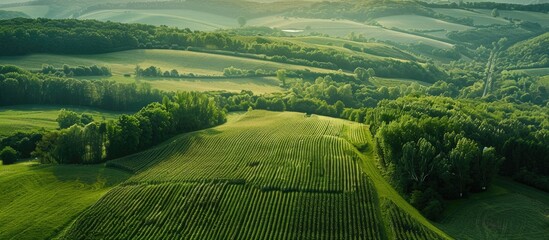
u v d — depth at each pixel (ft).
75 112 488.85
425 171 300.81
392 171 315.17
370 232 245.04
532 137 396.57
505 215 283.18
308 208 266.98
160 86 605.31
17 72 562.25
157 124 399.65
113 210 272.10
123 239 245.45
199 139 386.73
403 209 268.62
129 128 371.35
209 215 263.70
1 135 407.64
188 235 246.68
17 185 307.78
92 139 361.30
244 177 302.86
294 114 499.10
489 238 255.09
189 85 626.64
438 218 275.39
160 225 256.73
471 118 431.43
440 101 504.43
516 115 596.70
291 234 244.42
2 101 520.01
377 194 286.66
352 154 347.15
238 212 265.54
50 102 541.75
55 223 261.85
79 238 247.50
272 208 267.80
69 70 621.31
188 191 288.10
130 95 547.90
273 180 297.33
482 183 314.14
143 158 357.41
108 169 342.44
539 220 278.87
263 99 555.69
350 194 280.72
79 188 306.55
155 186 296.92
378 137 358.43
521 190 328.08
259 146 363.76
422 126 348.79
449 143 327.67
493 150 316.81
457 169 303.07
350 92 641.40
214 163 332.19
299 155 341.41
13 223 261.85
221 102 549.95
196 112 440.86
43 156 363.35
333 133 408.26
